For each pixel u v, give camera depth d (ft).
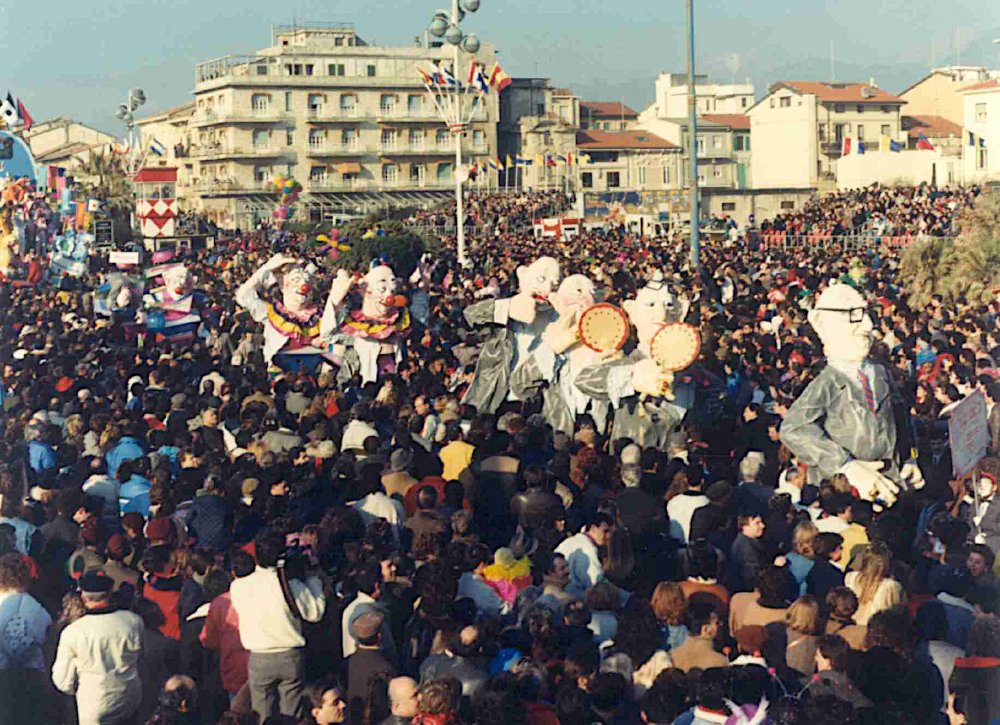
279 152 352.08
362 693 27.91
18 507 36.88
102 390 59.11
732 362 59.57
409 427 48.32
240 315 83.51
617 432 55.26
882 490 45.80
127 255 98.58
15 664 29.94
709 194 302.45
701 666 27.27
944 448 48.44
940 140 305.32
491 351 62.13
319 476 38.93
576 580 33.27
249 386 57.47
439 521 35.94
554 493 36.11
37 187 169.68
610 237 189.06
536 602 28.50
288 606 29.25
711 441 48.83
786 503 36.27
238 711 27.89
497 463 41.34
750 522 33.40
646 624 27.40
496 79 153.79
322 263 130.21
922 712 25.21
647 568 34.30
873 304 78.69
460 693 25.48
